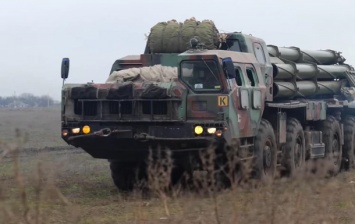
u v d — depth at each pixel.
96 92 34.03
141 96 33.47
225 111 33.38
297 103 42.50
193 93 33.84
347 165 50.84
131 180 37.19
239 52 37.66
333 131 47.88
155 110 33.56
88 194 35.22
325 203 20.61
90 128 34.25
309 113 44.34
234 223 19.14
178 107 33.38
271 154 38.66
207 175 27.52
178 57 34.38
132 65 37.34
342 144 49.88
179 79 34.22
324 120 47.88
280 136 40.72
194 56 34.16
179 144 33.47
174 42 37.59
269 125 38.69
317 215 21.09
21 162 47.34
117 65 37.56
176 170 35.94
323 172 19.45
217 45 38.81
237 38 39.09
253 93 36.91
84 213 28.91
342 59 51.41
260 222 20.05
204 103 33.50
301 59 47.47
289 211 19.84
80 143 34.72
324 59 49.81
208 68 34.00
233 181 21.78
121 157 35.41
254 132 36.94
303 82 46.00
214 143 32.28
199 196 27.00
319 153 46.44
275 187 21.05
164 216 26.42
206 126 33.22
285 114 41.78
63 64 36.06
